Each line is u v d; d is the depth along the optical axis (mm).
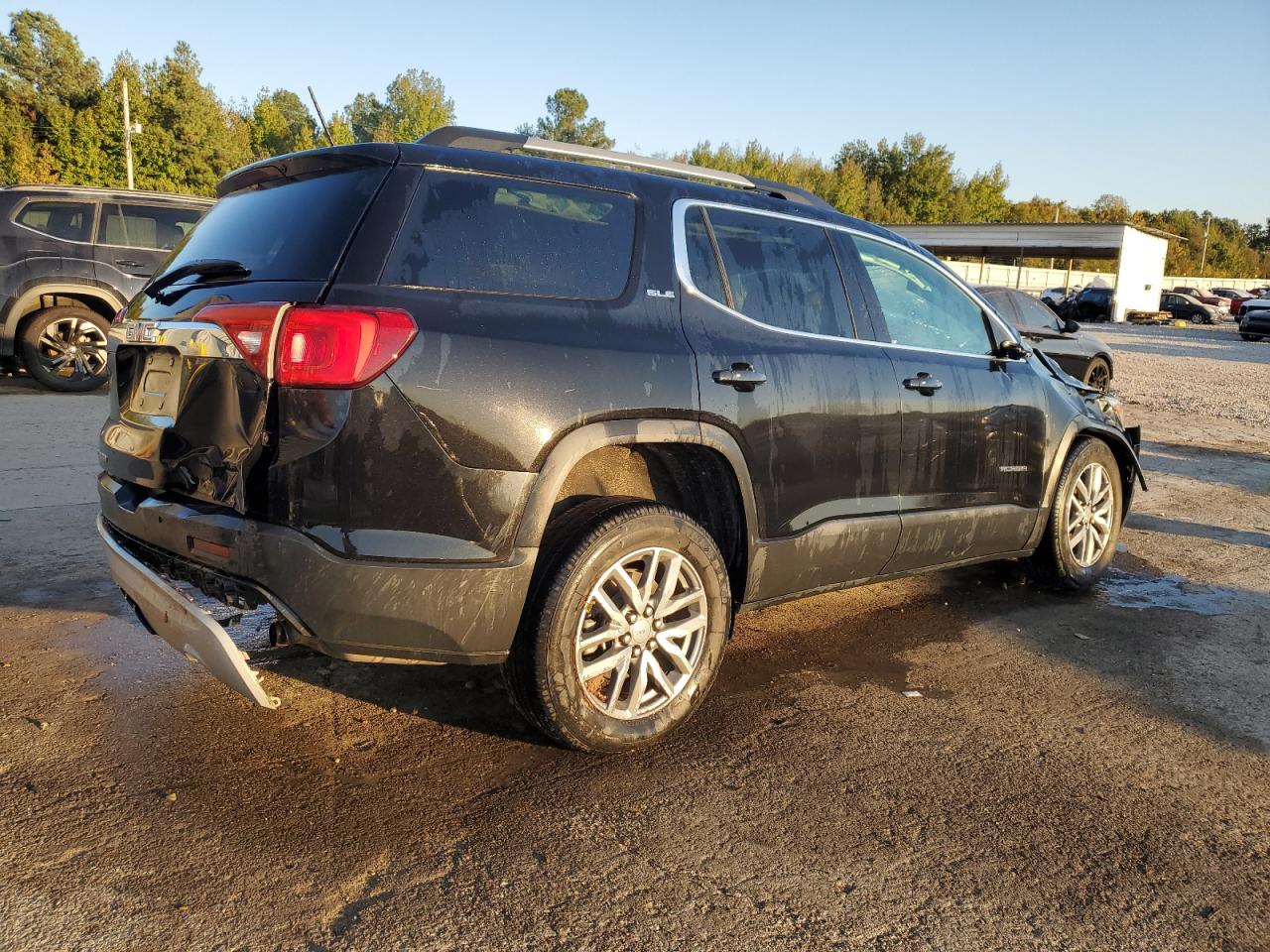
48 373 9625
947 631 4242
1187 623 4473
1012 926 2227
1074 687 3654
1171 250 103375
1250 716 3447
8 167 50719
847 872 2410
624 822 2588
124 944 2043
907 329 3900
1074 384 4824
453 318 2551
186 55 54219
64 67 60844
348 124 62625
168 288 2883
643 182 3166
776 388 3201
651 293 3020
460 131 2961
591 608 2840
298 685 3369
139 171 51844
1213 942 2201
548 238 2857
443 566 2518
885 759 3016
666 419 2893
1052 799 2807
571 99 89812
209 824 2496
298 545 2404
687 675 3018
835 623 4305
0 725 2984
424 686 3406
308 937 2092
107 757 2820
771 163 74938
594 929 2154
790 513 3301
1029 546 4488
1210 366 20812
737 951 2102
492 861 2391
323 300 2438
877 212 76625
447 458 2496
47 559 4609
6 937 2045
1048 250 49844
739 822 2613
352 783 2730
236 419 2475
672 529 2883
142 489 2863
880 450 3598
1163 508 7105
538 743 3020
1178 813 2758
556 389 2650
